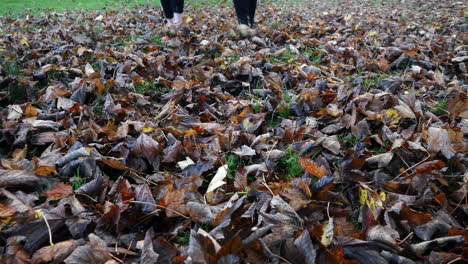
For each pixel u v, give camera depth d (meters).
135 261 1.32
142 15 7.29
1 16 7.57
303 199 1.53
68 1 11.34
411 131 2.15
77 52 3.82
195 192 1.70
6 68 3.18
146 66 3.59
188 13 8.36
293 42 4.56
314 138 2.18
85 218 1.49
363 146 1.96
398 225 1.48
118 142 2.13
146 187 1.62
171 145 2.10
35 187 1.69
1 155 2.07
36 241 1.36
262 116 2.38
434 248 1.36
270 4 11.20
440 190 1.66
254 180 1.84
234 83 3.18
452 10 7.77
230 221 1.42
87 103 2.78
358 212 1.59
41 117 2.41
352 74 3.46
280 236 1.31
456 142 1.97
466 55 3.70
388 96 2.59
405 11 8.36
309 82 3.14
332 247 1.29
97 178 1.68
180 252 1.37
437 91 2.90
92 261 1.24
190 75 3.26
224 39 4.79
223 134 2.19
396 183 1.68
